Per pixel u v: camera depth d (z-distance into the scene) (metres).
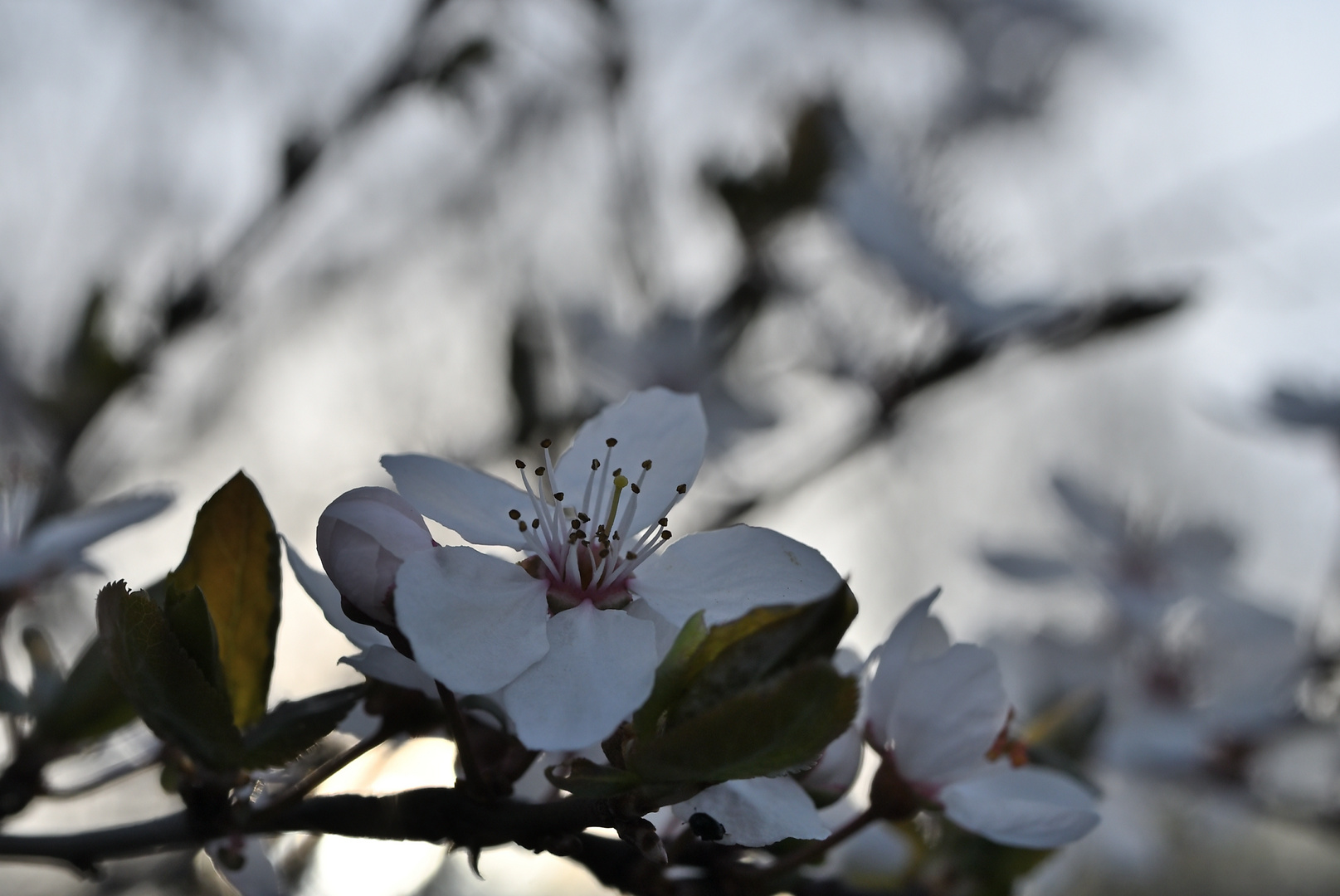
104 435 0.35
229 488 0.24
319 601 0.24
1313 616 0.39
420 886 0.33
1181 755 0.37
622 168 0.41
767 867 0.24
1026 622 0.38
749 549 0.24
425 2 0.36
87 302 0.31
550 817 0.23
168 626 0.23
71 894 0.39
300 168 0.34
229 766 0.24
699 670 0.23
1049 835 0.24
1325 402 0.41
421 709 0.24
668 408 0.25
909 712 0.24
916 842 0.26
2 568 0.26
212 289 0.33
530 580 0.24
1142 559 0.41
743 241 0.40
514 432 0.37
